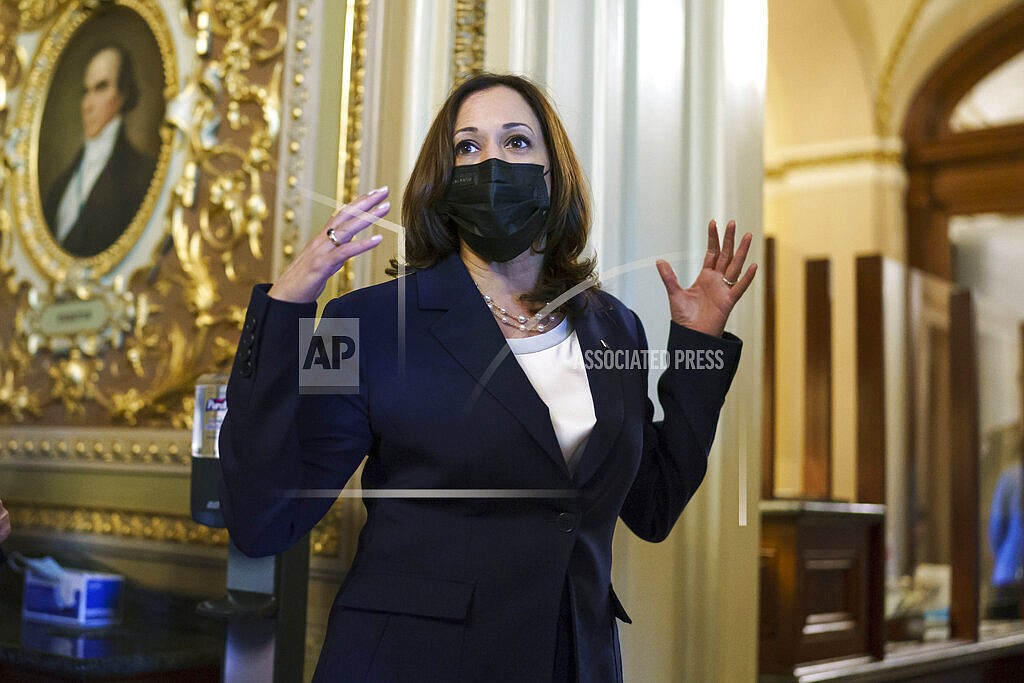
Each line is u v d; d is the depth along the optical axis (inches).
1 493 164.1
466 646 64.1
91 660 107.4
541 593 65.7
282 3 140.6
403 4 120.5
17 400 165.8
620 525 110.2
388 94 120.0
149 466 144.6
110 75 162.9
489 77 76.8
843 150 332.2
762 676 144.6
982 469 275.7
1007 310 314.0
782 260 339.0
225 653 96.3
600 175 114.3
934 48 323.0
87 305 159.0
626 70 118.3
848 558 161.5
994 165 320.5
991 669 200.5
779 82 338.6
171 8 155.4
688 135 120.2
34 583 137.3
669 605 110.7
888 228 326.3
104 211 160.1
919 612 199.6
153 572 141.2
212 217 144.6
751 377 119.3
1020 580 263.1
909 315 316.2
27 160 173.2
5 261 172.9
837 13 318.7
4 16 182.9
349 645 65.1
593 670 67.0
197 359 142.7
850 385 320.8
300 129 134.1
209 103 147.6
